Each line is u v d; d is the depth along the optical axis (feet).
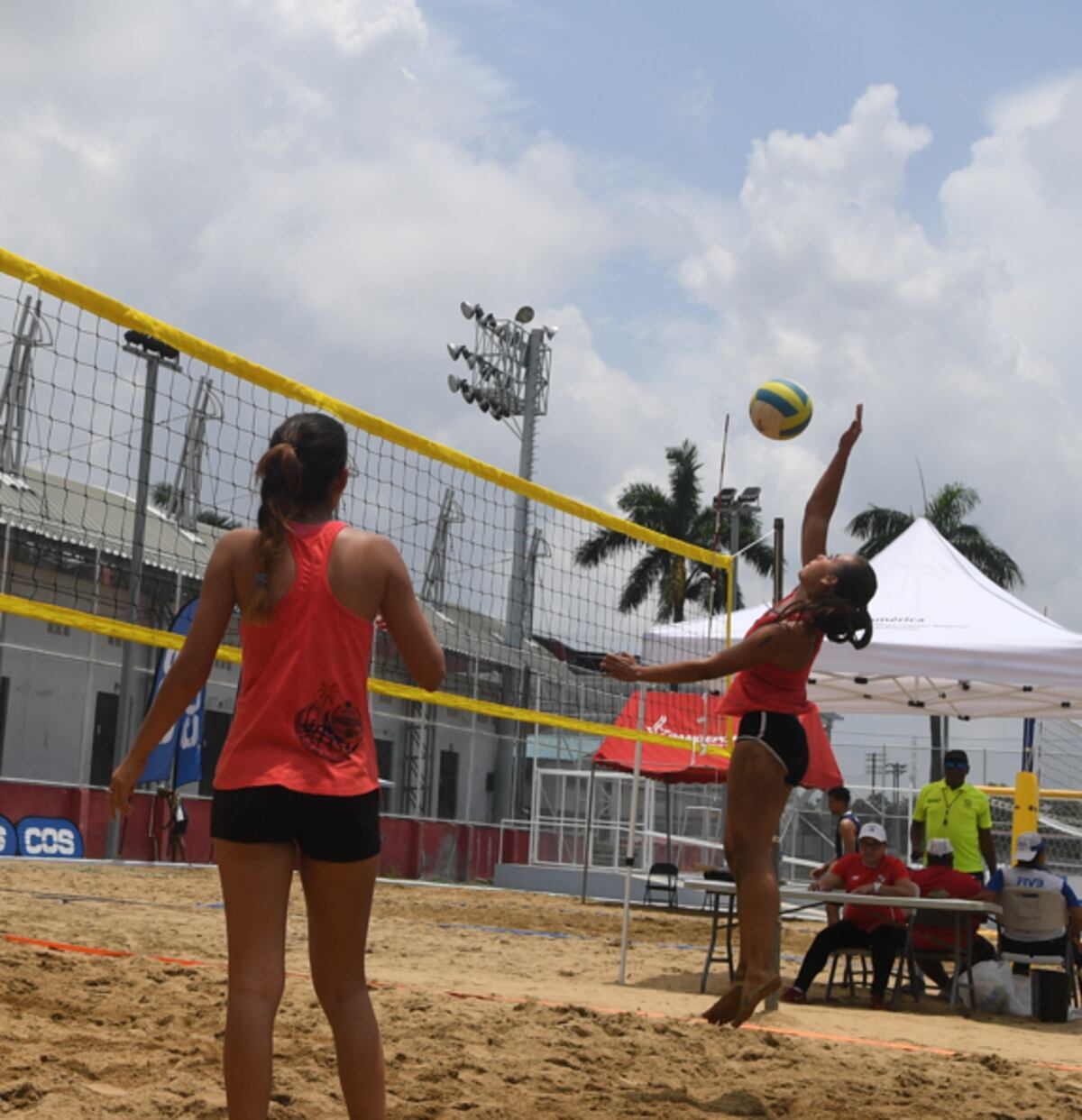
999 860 60.44
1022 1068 16.89
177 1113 10.71
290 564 8.96
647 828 65.92
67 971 16.84
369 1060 8.88
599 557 123.13
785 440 19.26
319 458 9.30
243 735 8.77
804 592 14.44
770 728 14.39
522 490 31.83
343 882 8.83
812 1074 15.20
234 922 8.65
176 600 59.72
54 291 23.80
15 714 55.98
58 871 42.39
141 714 61.00
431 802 77.10
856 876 26.48
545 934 35.06
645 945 34.32
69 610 25.94
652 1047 15.88
